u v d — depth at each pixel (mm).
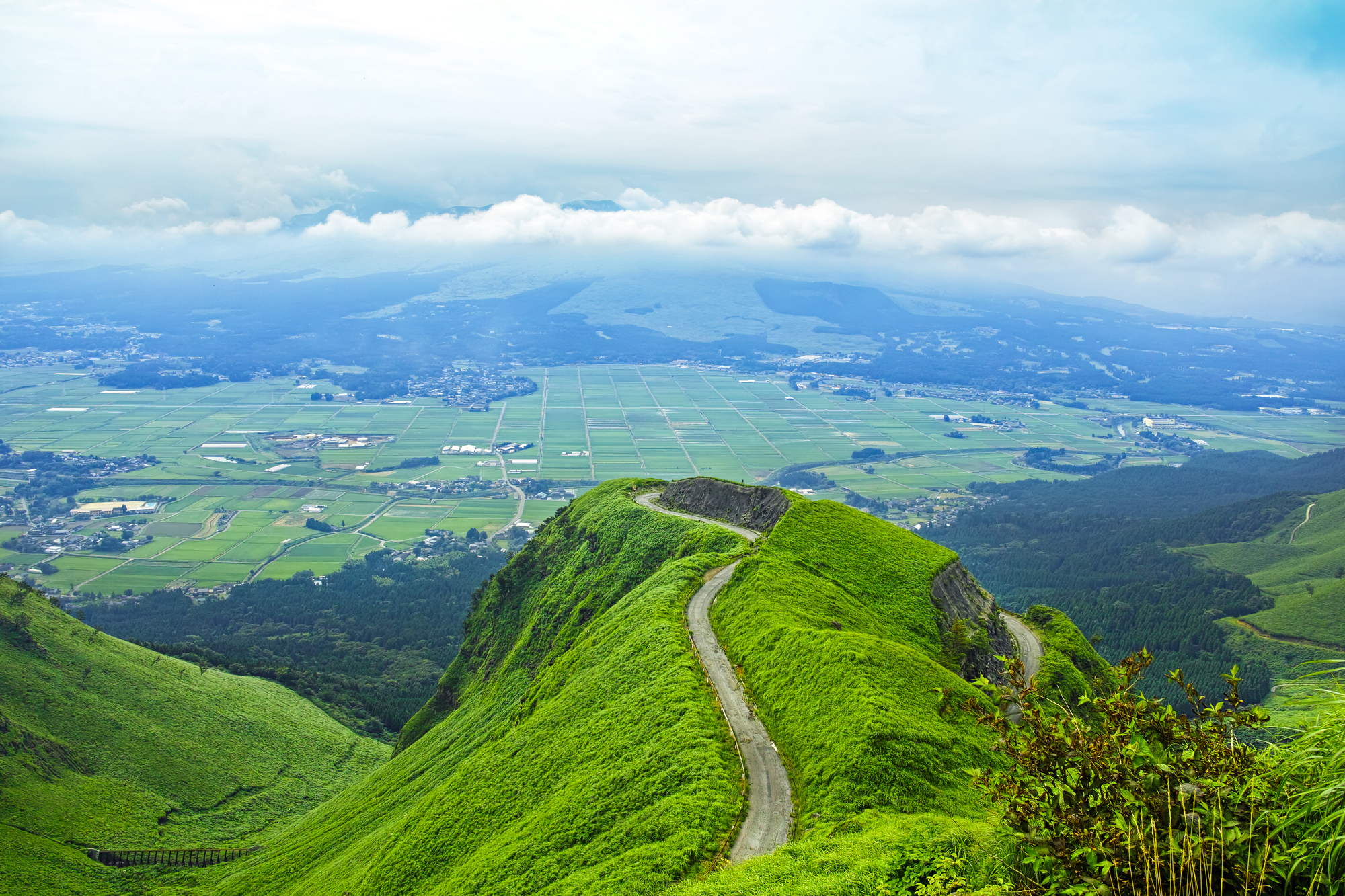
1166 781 17969
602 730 67625
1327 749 16844
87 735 149000
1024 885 19938
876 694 54375
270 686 195625
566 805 57906
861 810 44438
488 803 72500
